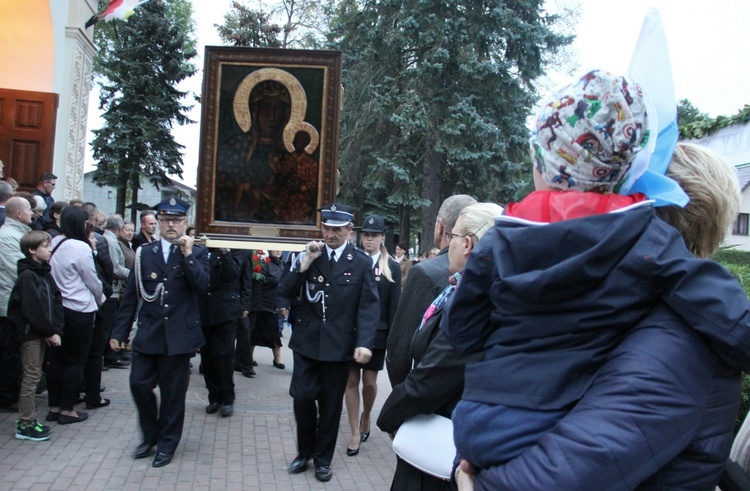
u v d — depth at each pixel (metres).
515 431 1.32
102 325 6.50
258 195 5.71
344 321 4.84
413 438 2.35
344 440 6.03
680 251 1.28
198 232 5.66
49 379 5.89
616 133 1.35
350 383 5.60
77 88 12.82
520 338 1.37
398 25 17.83
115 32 24.80
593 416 1.22
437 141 17.45
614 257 1.26
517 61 18.08
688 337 1.24
